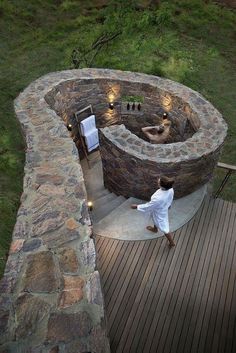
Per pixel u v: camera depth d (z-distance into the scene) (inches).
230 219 308.3
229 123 508.4
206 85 560.1
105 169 352.5
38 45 591.8
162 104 381.1
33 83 351.9
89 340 148.3
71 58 534.9
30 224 195.8
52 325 152.3
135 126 414.3
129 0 586.9
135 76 387.2
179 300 242.2
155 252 273.7
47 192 217.3
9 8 627.2
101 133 318.3
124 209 313.3
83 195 217.0
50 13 653.3
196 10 697.6
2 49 572.7
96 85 377.7
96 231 287.6
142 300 240.5
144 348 215.5
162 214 261.6
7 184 378.9
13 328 150.3
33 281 167.8
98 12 662.5
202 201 324.2
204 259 271.7
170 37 597.6
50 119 296.4
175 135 387.9
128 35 555.8
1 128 452.1
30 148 257.8
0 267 303.3
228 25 677.9
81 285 167.8
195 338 221.3
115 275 255.0
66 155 251.4
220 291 250.4
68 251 182.5
